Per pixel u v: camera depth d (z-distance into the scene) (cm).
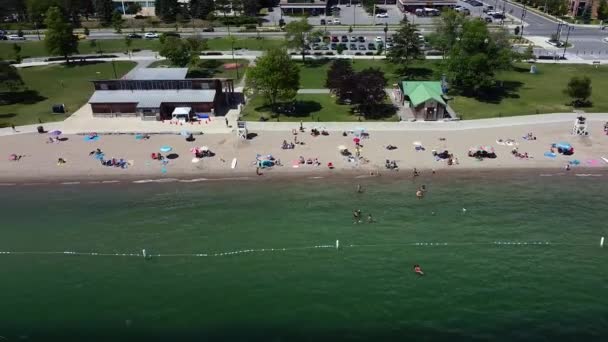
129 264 6181
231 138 9638
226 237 6650
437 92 11019
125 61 15412
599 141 9306
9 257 6347
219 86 11462
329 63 14662
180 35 18050
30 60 15700
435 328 5094
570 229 6719
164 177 8281
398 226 6831
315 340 4950
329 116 10662
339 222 6944
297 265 6100
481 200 7462
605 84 12481
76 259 6294
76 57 15962
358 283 5762
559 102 11288
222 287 5753
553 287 5656
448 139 9450
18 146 9431
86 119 10794
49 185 8100
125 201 7581
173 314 5353
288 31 14725
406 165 8519
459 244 6431
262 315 5309
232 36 16788
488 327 5097
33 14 19338
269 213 7194
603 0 19475
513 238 6538
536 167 8431
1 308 5503
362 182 8019
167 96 10969
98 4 19812
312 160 8681
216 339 4991
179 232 6775
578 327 5094
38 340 5047
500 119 10350
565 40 16888
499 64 11581
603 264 6034
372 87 10362
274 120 10488
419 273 5903
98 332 5131
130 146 9388
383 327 5119
